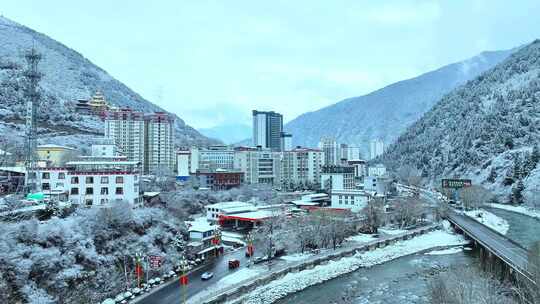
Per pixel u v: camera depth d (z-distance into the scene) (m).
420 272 99.69
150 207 118.25
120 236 89.12
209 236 114.06
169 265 92.19
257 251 114.81
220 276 90.50
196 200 174.50
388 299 80.69
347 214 146.75
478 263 101.81
